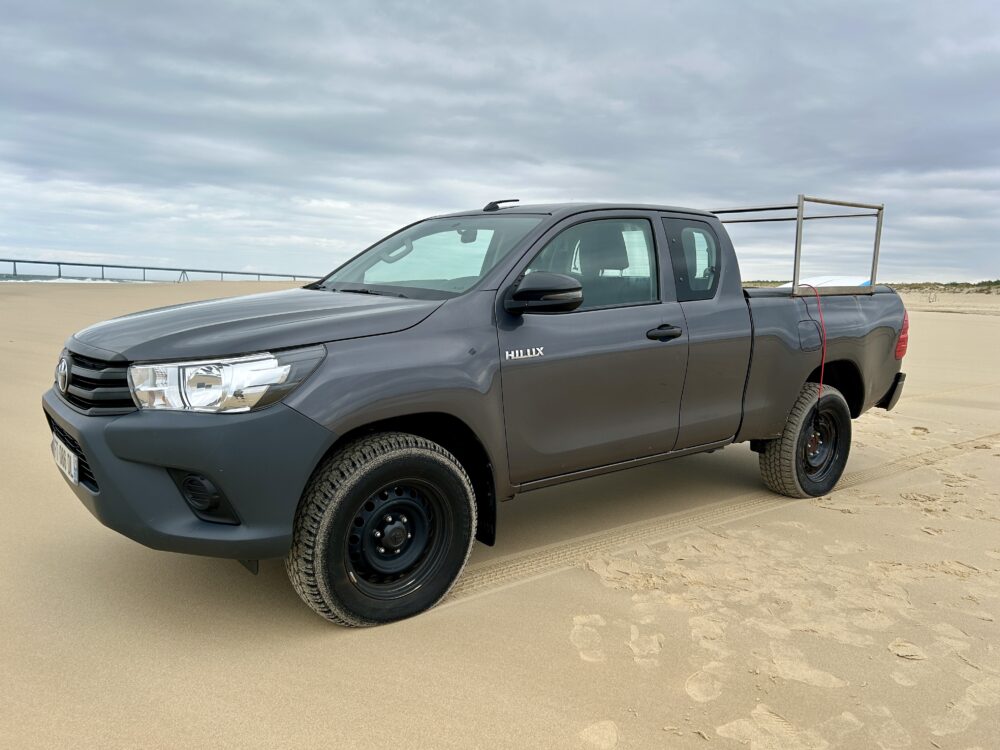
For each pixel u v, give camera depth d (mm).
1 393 7699
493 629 3188
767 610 3426
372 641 3061
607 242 4105
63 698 2598
